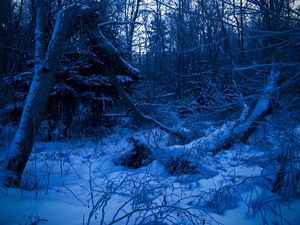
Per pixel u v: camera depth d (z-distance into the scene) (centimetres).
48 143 712
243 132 582
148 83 1265
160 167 479
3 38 831
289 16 311
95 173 470
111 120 911
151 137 709
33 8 680
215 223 282
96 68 796
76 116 846
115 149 642
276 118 402
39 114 404
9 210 284
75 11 473
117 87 635
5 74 798
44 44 461
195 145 547
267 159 435
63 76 745
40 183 391
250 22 375
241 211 310
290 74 369
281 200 325
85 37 604
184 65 1124
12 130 712
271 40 347
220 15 336
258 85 395
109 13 746
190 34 614
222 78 576
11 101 781
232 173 441
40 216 279
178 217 284
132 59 903
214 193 354
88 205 312
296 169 346
